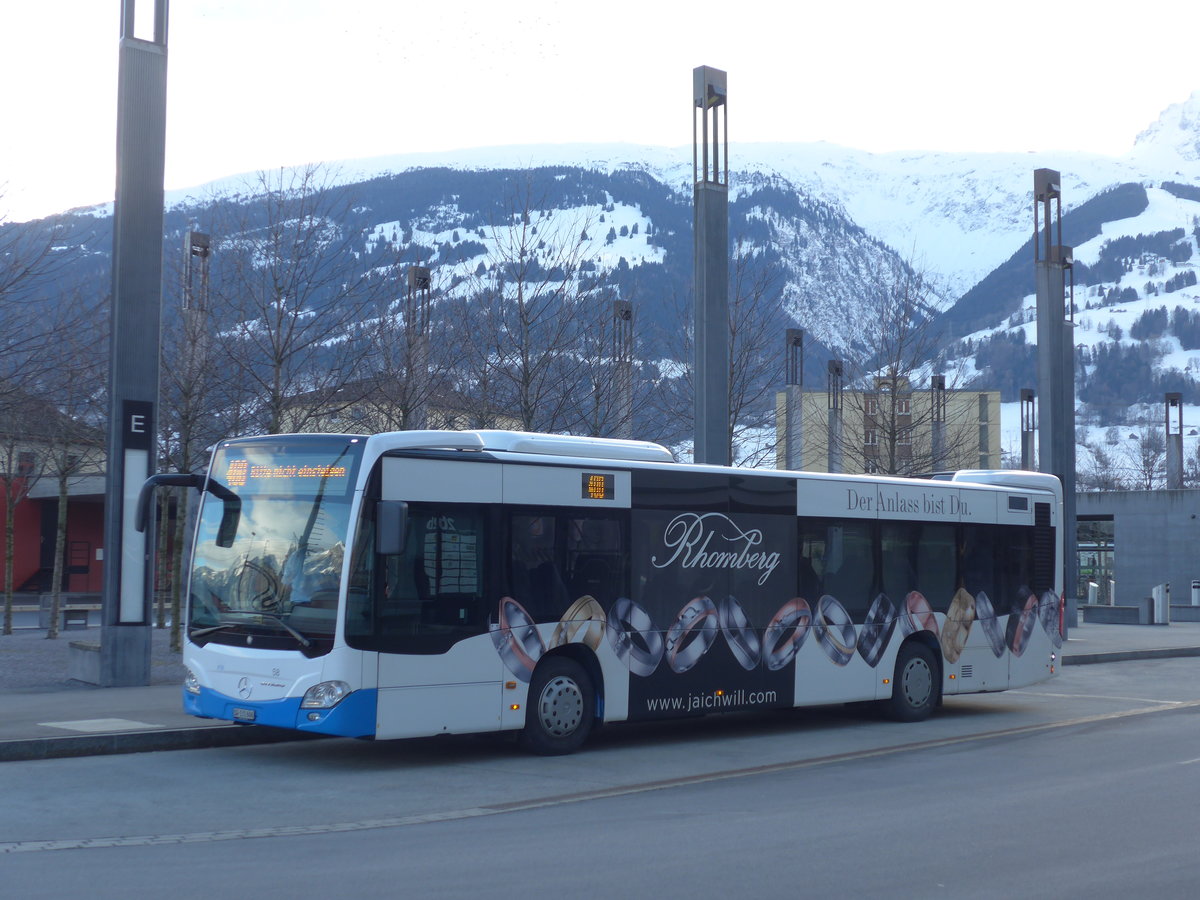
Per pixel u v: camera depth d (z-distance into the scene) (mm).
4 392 21156
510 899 7203
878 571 16281
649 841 8852
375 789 11133
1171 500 54312
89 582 53281
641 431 31609
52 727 13477
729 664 14570
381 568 11922
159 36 18219
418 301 25703
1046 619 18422
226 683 12305
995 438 76750
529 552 13039
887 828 9344
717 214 21797
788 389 34188
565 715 13281
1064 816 9828
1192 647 30375
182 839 8883
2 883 7504
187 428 22219
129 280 17672
